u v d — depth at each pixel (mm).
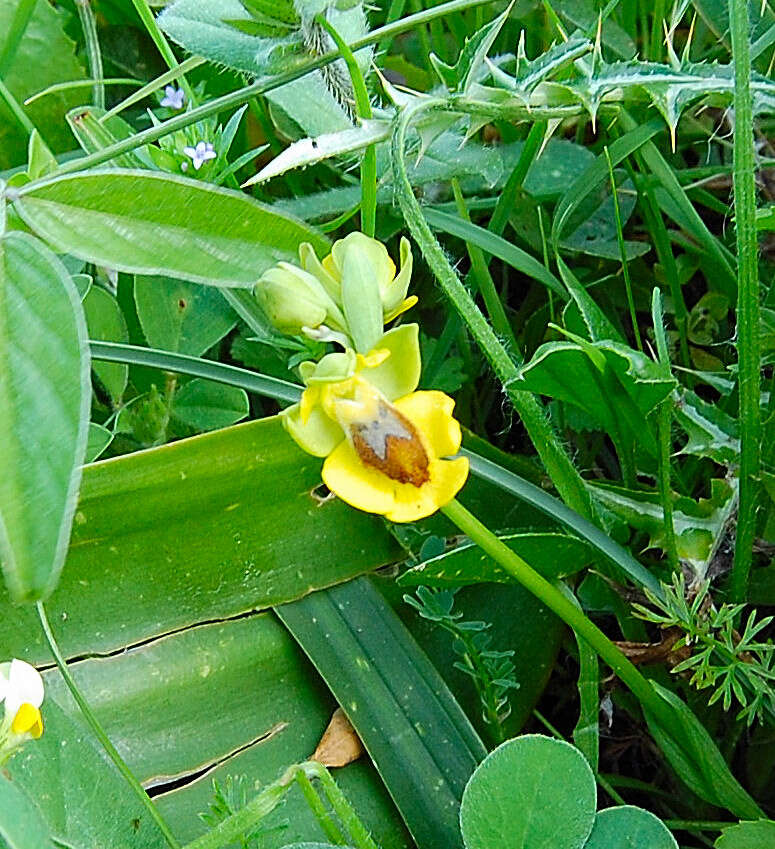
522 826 104
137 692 130
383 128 125
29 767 110
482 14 189
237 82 189
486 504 148
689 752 126
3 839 78
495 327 161
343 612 140
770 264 170
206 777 128
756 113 144
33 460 74
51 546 72
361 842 102
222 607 137
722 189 186
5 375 77
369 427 98
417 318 184
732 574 131
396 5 183
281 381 136
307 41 126
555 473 127
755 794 141
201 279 102
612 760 149
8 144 180
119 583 133
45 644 130
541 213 173
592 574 141
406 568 146
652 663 132
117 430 152
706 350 177
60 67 184
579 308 130
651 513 135
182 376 159
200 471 131
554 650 144
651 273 181
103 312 156
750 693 133
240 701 134
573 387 122
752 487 123
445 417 99
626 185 183
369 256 102
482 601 145
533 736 106
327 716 136
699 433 136
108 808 115
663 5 175
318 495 142
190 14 131
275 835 123
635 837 106
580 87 138
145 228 100
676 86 139
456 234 156
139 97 157
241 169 190
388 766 129
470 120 140
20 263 82
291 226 106
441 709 134
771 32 154
